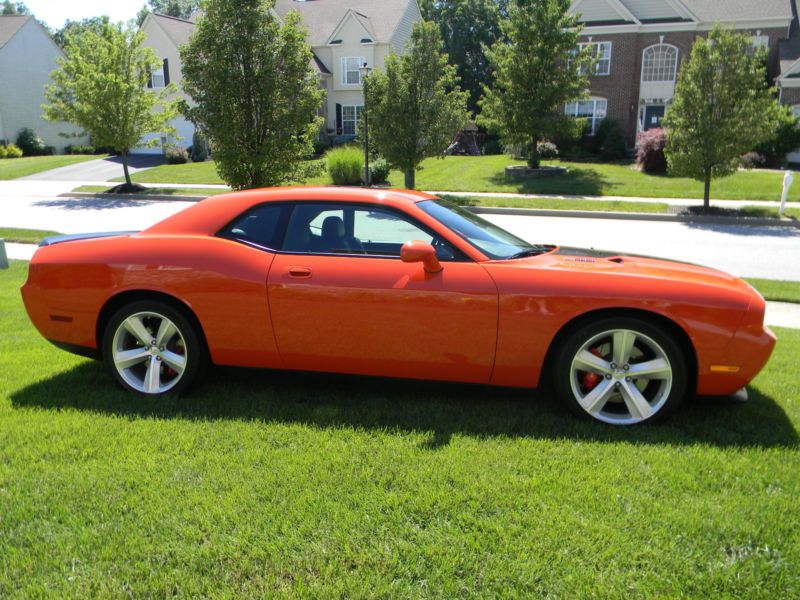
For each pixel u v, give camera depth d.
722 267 10.75
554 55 23.91
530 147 25.44
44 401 4.27
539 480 3.16
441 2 57.38
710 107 16.52
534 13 23.59
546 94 24.02
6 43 43.09
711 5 33.97
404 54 20.69
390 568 2.53
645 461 3.41
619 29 33.62
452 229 4.13
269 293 4.11
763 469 3.31
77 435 3.71
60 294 4.43
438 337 3.96
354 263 4.07
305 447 3.57
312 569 2.52
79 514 2.88
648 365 3.88
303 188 4.45
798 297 8.19
